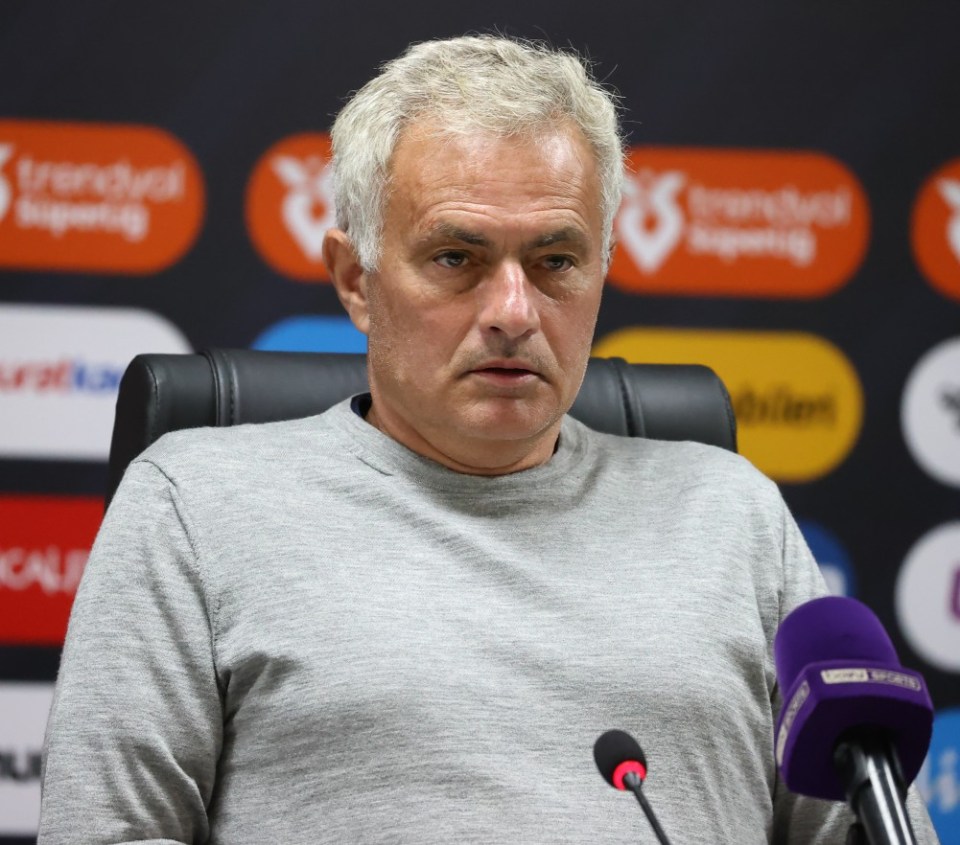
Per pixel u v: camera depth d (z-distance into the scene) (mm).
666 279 7957
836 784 2779
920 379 8031
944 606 8031
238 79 7762
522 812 3639
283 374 4844
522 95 4047
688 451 4645
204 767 3900
